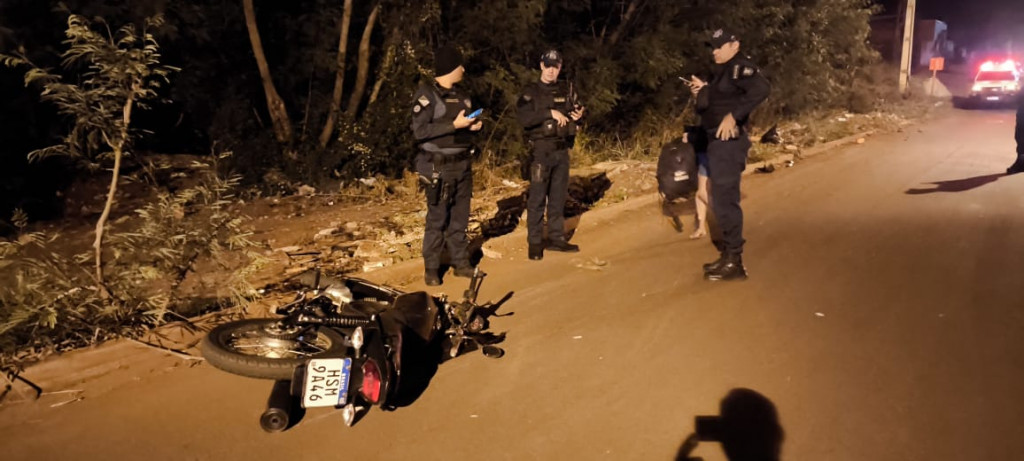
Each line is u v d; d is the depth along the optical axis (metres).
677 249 7.50
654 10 14.08
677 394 4.41
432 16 10.72
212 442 3.95
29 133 9.38
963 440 3.85
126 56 5.09
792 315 5.63
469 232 8.05
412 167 10.77
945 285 6.25
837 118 19.27
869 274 6.59
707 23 14.86
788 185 10.95
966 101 26.69
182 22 10.13
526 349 5.09
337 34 11.06
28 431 4.08
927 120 20.77
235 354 4.32
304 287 5.16
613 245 7.72
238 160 10.09
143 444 3.93
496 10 10.84
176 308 5.63
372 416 4.21
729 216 6.33
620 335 5.31
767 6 16.84
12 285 5.08
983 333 5.21
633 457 3.77
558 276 6.69
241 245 5.87
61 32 9.25
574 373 4.71
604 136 13.02
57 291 5.03
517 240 7.82
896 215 8.85
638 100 13.80
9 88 9.17
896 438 3.88
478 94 11.24
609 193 9.90
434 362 4.89
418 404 4.34
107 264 5.97
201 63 10.53
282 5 11.49
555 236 7.43
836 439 3.89
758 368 4.73
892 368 4.69
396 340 4.16
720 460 3.73
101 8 9.17
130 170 9.66
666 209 9.20
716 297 6.06
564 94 7.02
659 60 12.98
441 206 6.27
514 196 9.60
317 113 11.11
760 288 6.26
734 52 6.18
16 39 8.75
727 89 6.12
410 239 7.58
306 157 10.39
